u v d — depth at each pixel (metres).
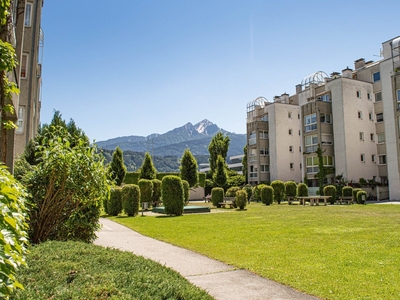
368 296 4.47
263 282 5.19
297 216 16.20
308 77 44.03
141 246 8.48
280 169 45.12
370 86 38.00
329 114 37.91
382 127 36.84
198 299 3.11
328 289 4.79
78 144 7.08
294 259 6.73
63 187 6.50
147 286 3.09
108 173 7.49
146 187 24.39
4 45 3.91
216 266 6.25
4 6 4.02
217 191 26.50
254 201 34.69
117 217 17.92
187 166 35.53
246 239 9.36
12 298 2.47
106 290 2.75
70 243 5.12
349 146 35.75
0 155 6.48
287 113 46.84
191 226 12.84
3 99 4.98
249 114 53.34
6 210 2.00
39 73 24.84
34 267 3.39
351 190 29.11
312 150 38.19
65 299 2.58
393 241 8.59
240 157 110.38
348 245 8.16
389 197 31.66
